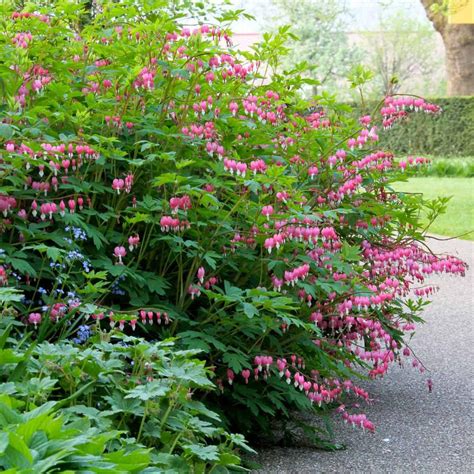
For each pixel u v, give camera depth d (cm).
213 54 507
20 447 204
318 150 575
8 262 429
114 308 458
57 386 357
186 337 462
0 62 511
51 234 455
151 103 524
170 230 489
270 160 544
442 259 596
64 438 227
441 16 3059
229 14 550
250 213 488
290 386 485
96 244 455
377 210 572
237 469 382
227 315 473
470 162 2302
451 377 668
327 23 3584
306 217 455
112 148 473
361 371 688
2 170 453
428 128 2598
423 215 1560
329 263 495
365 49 3716
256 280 512
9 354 318
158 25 505
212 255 464
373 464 477
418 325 830
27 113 457
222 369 487
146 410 321
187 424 338
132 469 233
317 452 497
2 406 238
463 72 3073
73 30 622
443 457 490
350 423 538
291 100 606
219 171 479
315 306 510
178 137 495
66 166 451
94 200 489
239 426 500
